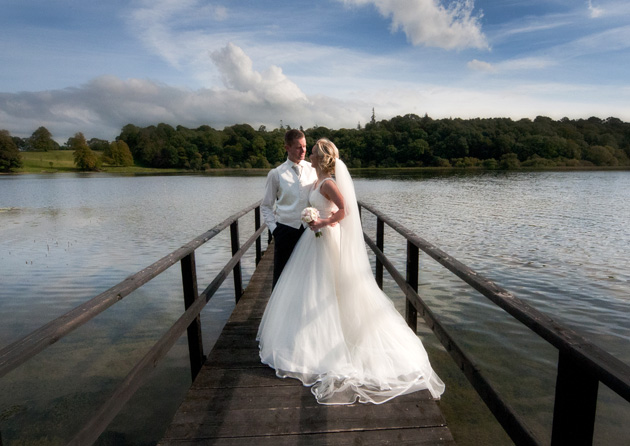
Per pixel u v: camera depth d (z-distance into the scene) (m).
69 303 6.50
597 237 11.49
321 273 2.85
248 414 2.32
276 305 2.97
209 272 8.13
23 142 145.38
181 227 14.38
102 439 3.01
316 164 2.83
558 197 24.80
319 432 2.16
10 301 6.58
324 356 2.65
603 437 3.08
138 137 126.06
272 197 3.32
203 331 5.11
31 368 4.19
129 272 8.30
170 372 4.04
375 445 2.05
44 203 24.72
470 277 1.95
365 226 13.70
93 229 14.05
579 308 5.94
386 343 2.67
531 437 1.40
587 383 1.16
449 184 38.94
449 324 5.21
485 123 105.19
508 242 10.84
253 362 2.96
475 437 2.90
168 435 2.15
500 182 41.56
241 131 125.56
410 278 3.32
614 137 102.00
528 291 6.70
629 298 6.31
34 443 3.02
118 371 4.12
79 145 103.12
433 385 2.62
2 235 12.96
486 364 4.19
